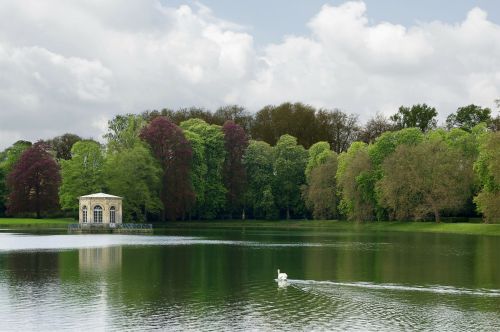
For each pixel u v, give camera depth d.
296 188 168.75
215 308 37.41
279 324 33.56
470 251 72.50
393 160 123.31
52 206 164.62
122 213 145.38
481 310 37.09
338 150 195.88
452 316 35.50
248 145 173.25
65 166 148.12
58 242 89.25
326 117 197.62
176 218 164.88
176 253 70.31
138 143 150.00
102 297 40.66
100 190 146.38
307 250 74.69
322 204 147.38
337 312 36.50
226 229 136.38
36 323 33.53
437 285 45.81
